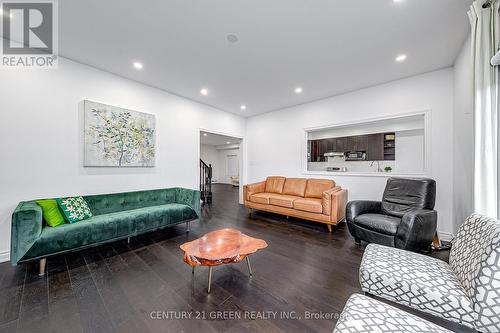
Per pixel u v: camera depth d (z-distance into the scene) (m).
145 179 3.42
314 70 2.91
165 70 2.92
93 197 2.72
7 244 2.19
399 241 2.12
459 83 2.47
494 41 1.48
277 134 4.90
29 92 2.34
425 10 1.79
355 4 1.73
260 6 1.75
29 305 1.48
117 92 3.07
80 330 1.26
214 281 1.81
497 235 0.98
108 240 2.36
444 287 1.10
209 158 11.30
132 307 1.47
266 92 3.76
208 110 4.53
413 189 2.60
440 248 2.46
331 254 2.36
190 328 1.28
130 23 1.96
